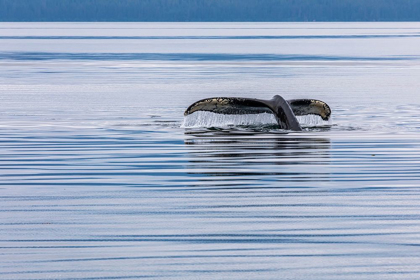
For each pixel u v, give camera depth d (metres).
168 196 54.53
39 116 105.00
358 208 50.81
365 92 142.50
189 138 82.44
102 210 50.44
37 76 187.50
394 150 75.00
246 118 90.50
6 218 48.47
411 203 52.28
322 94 138.75
